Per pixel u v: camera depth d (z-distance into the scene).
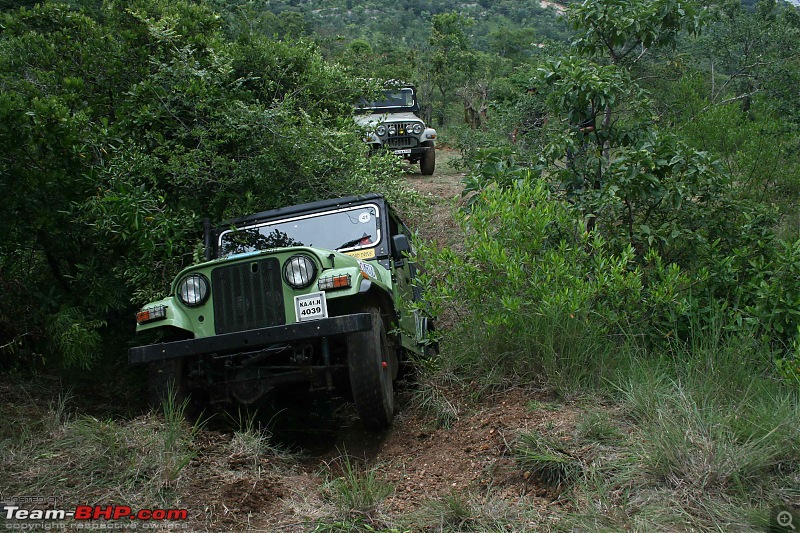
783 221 8.57
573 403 4.90
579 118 7.16
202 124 7.26
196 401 5.21
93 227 6.11
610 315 5.51
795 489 3.62
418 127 15.12
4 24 8.05
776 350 5.52
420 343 6.21
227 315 4.99
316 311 4.84
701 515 3.47
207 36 8.67
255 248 6.10
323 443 5.38
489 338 5.51
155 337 6.18
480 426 4.80
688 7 7.13
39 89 7.22
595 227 6.25
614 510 3.55
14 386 5.57
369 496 3.78
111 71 7.46
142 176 6.43
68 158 6.00
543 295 5.28
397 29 72.25
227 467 4.34
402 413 5.45
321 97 8.98
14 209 5.84
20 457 4.11
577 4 7.47
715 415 4.26
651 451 3.92
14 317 5.98
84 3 12.02
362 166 7.71
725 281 5.96
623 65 7.86
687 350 5.50
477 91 25.56
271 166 6.95
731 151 9.20
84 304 6.14
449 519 3.65
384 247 6.00
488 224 6.01
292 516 3.78
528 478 4.03
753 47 18.66
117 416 5.58
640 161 6.44
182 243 6.34
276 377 5.07
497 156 7.24
